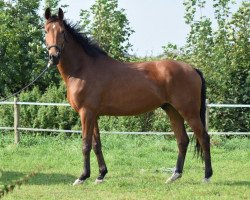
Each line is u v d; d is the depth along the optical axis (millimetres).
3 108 16375
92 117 9086
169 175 10281
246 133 13648
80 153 12938
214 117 15672
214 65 16188
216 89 16016
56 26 8930
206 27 16719
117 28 18031
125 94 9094
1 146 14117
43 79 18844
